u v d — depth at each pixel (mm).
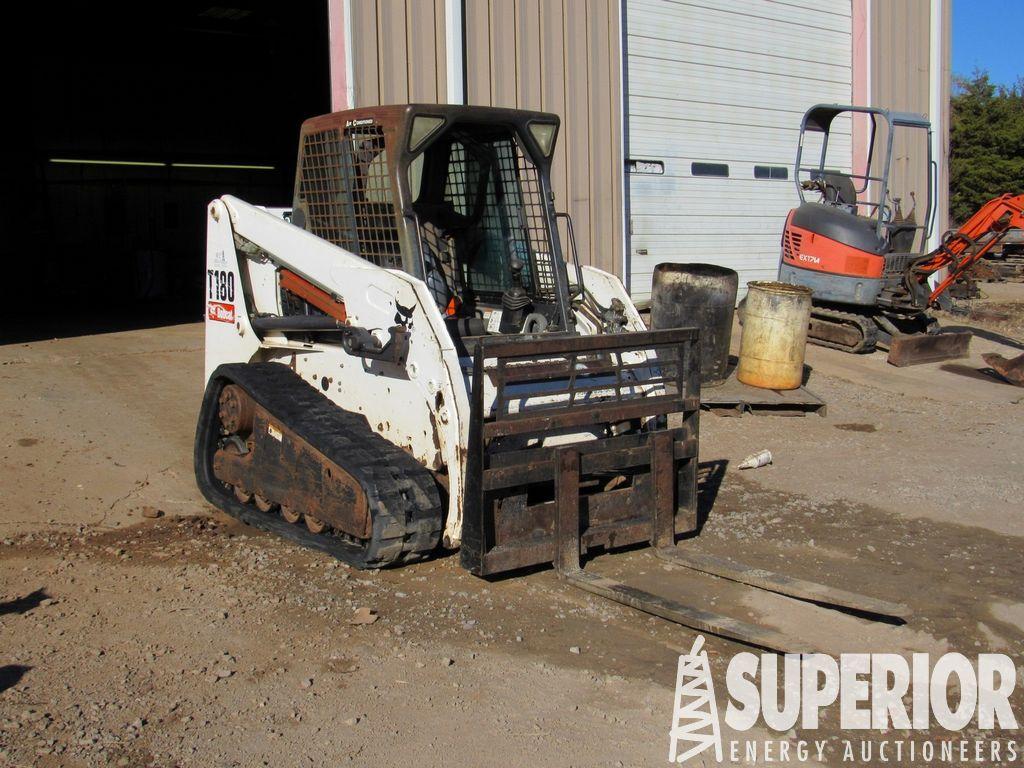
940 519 6582
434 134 5371
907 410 10062
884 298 12172
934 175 16734
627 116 12914
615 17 11812
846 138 15836
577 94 11516
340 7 9461
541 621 4711
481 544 4863
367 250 5688
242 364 6199
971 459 8180
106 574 5133
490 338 5535
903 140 16281
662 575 5371
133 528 5895
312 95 21062
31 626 4480
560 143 11422
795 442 8625
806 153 15281
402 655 4316
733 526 6309
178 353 10289
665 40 13281
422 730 3730
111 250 18922
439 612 4750
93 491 6430
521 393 5047
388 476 4969
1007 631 4855
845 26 15617
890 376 11531
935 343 12297
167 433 7637
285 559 5387
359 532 5027
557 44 11273
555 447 5125
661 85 13273
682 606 4773
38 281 17734
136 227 20234
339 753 3553
